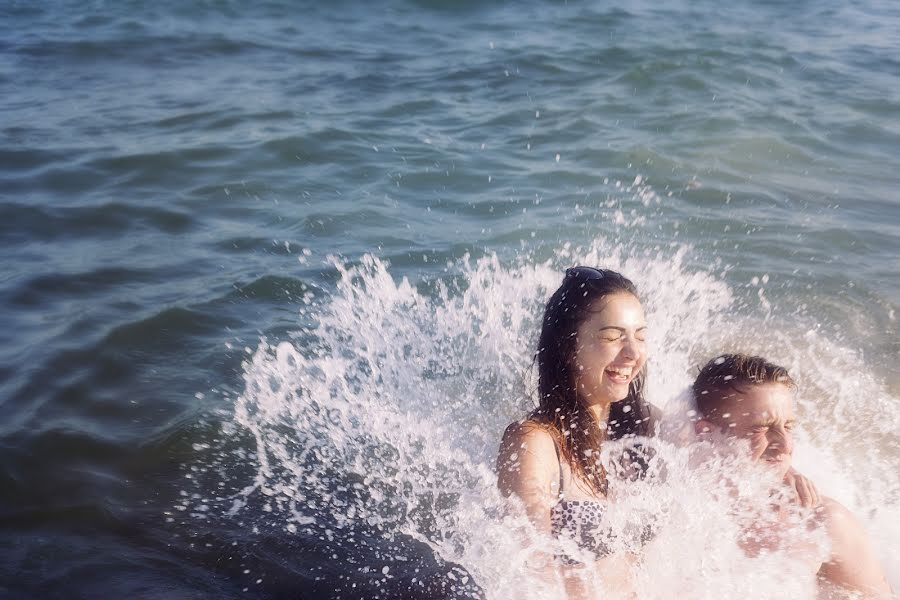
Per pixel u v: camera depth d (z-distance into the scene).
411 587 3.38
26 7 12.20
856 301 5.45
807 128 8.19
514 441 3.45
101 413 4.32
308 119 8.38
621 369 3.40
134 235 6.15
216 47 10.80
